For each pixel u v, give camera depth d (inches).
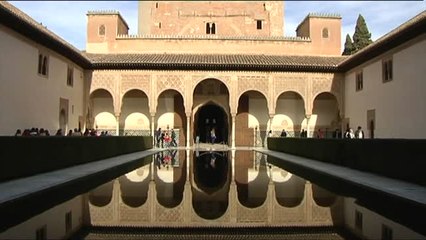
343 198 286.2
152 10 1210.6
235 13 1208.2
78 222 208.5
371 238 177.3
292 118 1029.2
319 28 1079.6
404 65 654.5
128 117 1012.5
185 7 1209.4
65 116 805.9
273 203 265.9
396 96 683.4
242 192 314.0
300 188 337.4
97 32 1063.6
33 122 647.1
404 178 347.9
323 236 181.2
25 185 312.5
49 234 182.1
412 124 627.5
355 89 885.8
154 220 213.5
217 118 1219.9
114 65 921.5
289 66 930.7
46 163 409.7
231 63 921.5
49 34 665.0
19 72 594.9
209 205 258.2
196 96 1019.9
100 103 1006.4
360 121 855.1
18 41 591.5
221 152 844.0
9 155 343.6
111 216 223.3
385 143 384.2
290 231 191.2
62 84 786.8
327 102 1029.2
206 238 177.2
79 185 348.2
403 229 195.2
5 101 551.8
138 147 818.8
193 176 421.7
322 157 573.6
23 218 217.6
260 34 1208.8
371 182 341.4
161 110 1017.5
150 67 929.5
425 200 253.9
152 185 350.9
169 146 997.8
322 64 941.2
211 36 1064.2
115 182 369.7
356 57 818.8
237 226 200.8
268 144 945.5
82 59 851.4
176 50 1063.6
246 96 1027.3
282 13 1214.3
